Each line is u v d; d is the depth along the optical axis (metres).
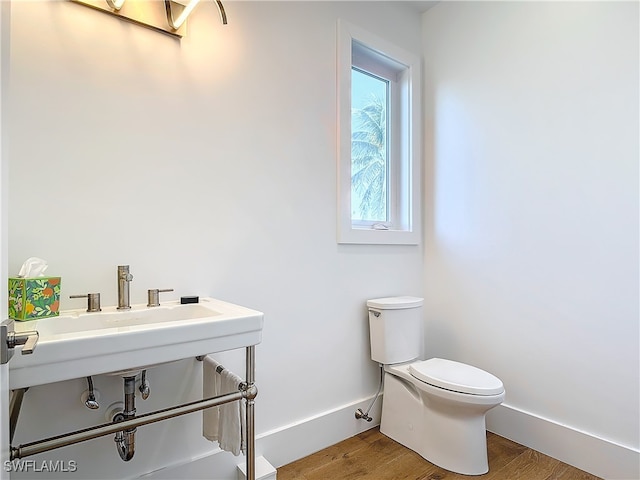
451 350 2.21
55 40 1.20
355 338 2.01
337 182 1.94
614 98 1.59
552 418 1.77
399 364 1.97
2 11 0.61
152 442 1.37
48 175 1.18
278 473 1.63
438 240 2.29
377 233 2.10
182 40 1.46
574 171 1.71
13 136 1.13
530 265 1.86
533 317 1.85
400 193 2.34
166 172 1.41
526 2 1.90
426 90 2.37
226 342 1.09
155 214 1.38
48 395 1.17
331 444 1.87
